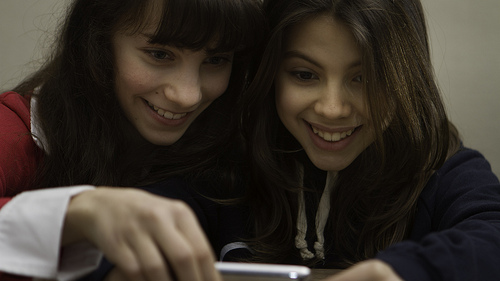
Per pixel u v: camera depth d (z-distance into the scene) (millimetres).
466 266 590
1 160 883
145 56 875
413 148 894
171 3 805
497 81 1720
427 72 901
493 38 1709
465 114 1735
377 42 828
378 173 915
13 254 539
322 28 824
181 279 480
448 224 829
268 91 900
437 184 936
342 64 830
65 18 1000
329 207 966
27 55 1727
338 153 904
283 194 960
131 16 853
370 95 827
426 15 1700
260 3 910
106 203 515
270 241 947
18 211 550
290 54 857
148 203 502
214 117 1015
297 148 983
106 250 498
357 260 949
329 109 835
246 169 999
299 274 509
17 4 1708
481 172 922
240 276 513
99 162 951
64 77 979
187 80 868
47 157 950
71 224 533
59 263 548
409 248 601
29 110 984
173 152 984
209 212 955
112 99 953
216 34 832
